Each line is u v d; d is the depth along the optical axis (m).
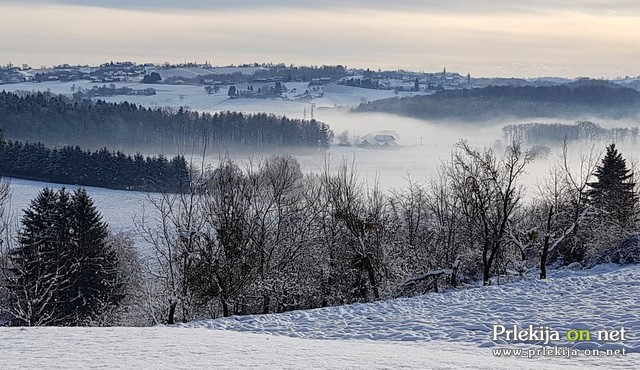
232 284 32.97
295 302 38.62
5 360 12.77
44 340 15.56
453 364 12.89
